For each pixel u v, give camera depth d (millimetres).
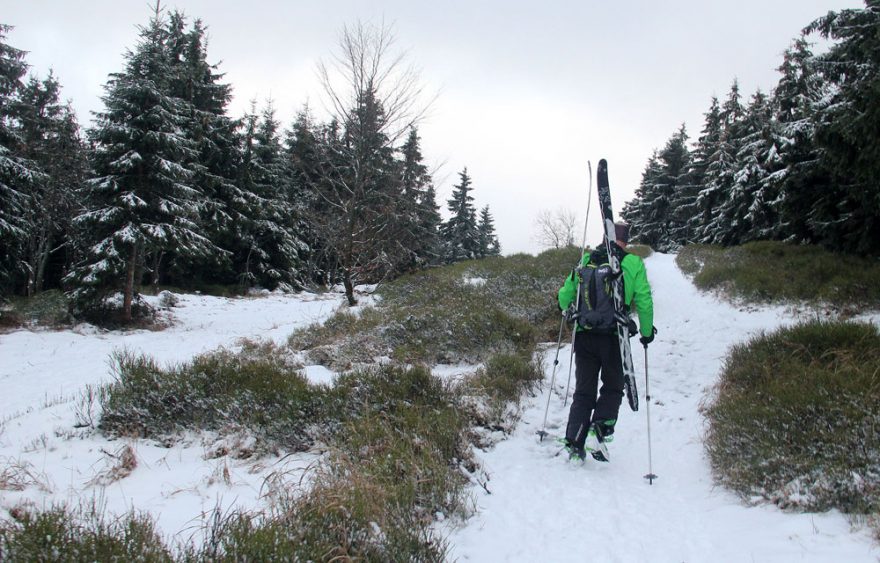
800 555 2746
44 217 22234
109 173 16547
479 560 2934
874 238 11766
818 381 4395
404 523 3020
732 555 2865
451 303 11742
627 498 3748
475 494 3824
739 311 11164
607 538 3158
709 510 3506
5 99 17953
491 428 5168
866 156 8828
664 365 7645
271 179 32125
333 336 10453
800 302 10609
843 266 11695
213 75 29281
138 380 5410
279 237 30828
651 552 2973
